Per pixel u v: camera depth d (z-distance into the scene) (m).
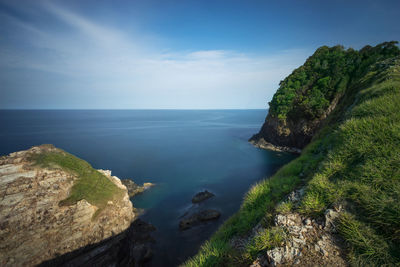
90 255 14.21
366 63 53.78
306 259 3.18
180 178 37.66
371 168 4.22
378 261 2.84
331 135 8.66
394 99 6.86
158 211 25.64
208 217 22.61
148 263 17.03
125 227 17.11
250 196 7.03
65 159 16.64
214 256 4.84
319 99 54.31
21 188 13.03
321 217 3.96
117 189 18.30
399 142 4.53
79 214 14.27
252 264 3.62
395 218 3.08
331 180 4.80
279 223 4.23
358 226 3.35
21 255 11.79
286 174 8.09
